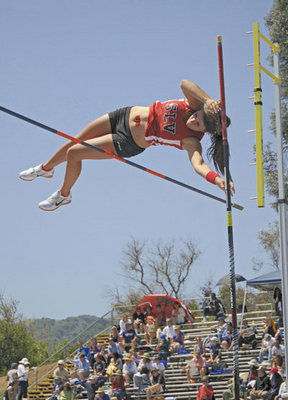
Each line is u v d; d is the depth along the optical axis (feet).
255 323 76.33
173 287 144.46
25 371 64.95
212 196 30.76
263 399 50.03
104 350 69.10
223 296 102.58
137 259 144.77
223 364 62.49
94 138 28.22
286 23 76.54
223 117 26.53
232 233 27.66
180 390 61.57
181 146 27.37
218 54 27.27
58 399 63.36
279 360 53.26
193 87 26.18
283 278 34.78
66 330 403.13
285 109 76.79
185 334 75.41
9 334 136.77
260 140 31.22
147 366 61.11
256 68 31.45
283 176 35.24
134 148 27.91
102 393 57.11
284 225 34.94
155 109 27.12
